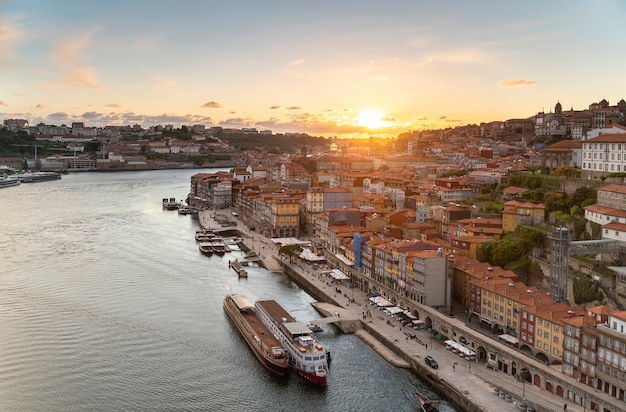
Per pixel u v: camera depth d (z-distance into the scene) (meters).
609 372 144.38
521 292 189.62
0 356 184.50
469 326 198.50
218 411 155.88
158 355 188.62
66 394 162.50
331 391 166.12
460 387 159.50
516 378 165.75
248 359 187.12
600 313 156.12
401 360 183.50
